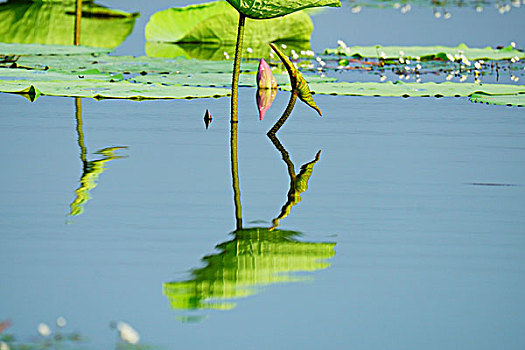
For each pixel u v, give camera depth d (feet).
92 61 47.96
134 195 21.61
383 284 16.02
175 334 13.67
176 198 21.44
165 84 39.60
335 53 55.62
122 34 63.57
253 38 59.98
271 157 26.22
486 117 33.60
